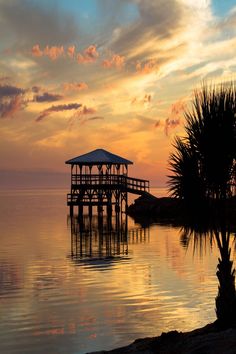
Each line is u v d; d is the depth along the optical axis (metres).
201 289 19.67
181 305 17.17
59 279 22.39
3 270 25.02
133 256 29.95
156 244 36.00
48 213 82.81
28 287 20.55
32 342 13.30
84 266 26.28
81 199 68.56
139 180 69.94
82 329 14.45
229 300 11.27
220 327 11.20
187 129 11.04
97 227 52.31
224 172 10.73
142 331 14.24
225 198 11.05
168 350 10.20
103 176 67.31
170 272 23.77
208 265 25.64
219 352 9.09
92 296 18.75
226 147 10.66
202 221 11.05
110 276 23.09
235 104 10.88
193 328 14.45
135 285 20.78
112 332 14.19
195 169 10.77
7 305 17.36
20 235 44.31
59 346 12.92
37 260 28.62
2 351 12.59
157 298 18.28
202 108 10.97
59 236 43.16
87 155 68.19
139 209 70.12
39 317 15.77
